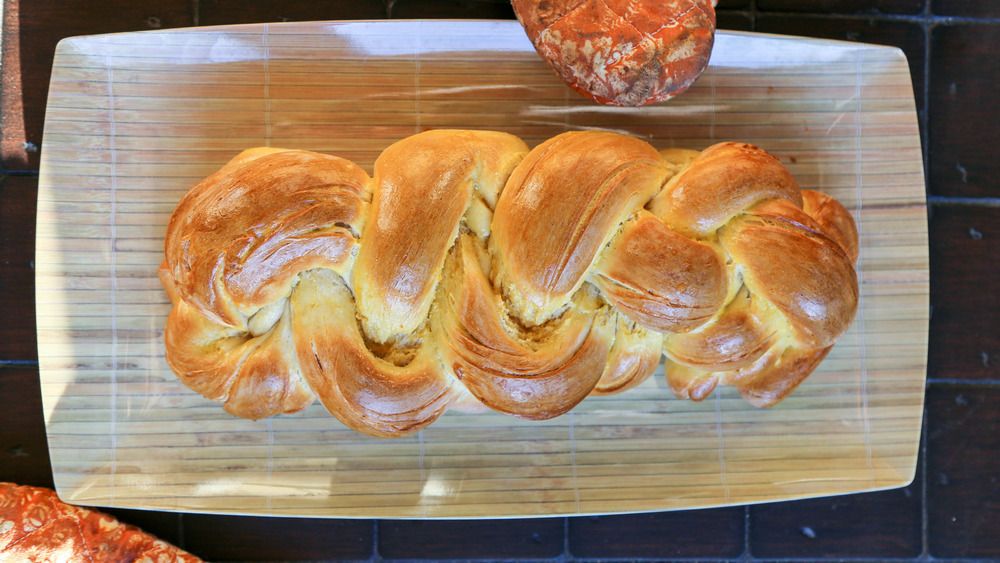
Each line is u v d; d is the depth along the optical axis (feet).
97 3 1.98
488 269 1.75
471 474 1.98
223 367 1.80
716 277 1.73
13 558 1.90
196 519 2.01
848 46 1.99
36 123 1.98
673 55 1.75
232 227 1.71
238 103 1.94
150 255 1.95
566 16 1.75
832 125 2.01
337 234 1.72
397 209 1.71
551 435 1.99
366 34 1.94
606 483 1.99
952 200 2.07
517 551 2.06
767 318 1.80
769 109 2.00
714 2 1.80
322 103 1.95
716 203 1.75
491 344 1.72
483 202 1.76
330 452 1.97
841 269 1.78
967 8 2.06
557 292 1.71
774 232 1.76
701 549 2.07
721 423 2.02
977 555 2.07
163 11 1.98
